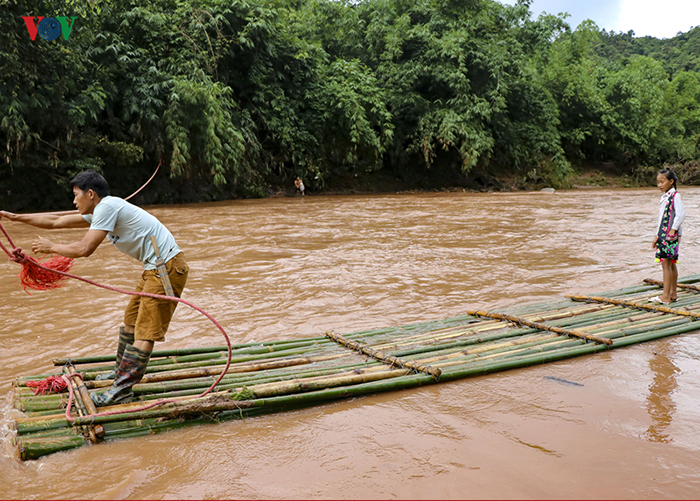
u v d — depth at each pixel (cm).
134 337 352
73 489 252
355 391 360
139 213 348
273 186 2686
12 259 322
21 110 1602
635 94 3994
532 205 1936
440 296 653
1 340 480
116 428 311
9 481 260
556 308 591
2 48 1492
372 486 249
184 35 2083
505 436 298
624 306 591
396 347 455
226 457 281
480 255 911
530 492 242
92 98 1773
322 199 2408
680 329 502
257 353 445
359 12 3228
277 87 2531
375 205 1988
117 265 812
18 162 1714
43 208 1877
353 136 2573
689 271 794
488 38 3133
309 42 2775
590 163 4075
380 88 2934
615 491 242
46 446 288
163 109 1983
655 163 4166
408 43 3030
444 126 2836
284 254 920
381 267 812
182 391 360
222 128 2058
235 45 2328
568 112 3853
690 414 325
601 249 970
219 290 674
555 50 3888
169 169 2192
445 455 277
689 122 4825
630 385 374
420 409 340
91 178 341
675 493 240
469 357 429
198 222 1391
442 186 3247
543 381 386
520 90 3281
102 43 1908
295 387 354
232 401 332
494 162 3438
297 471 265
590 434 299
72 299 623
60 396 350
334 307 603
